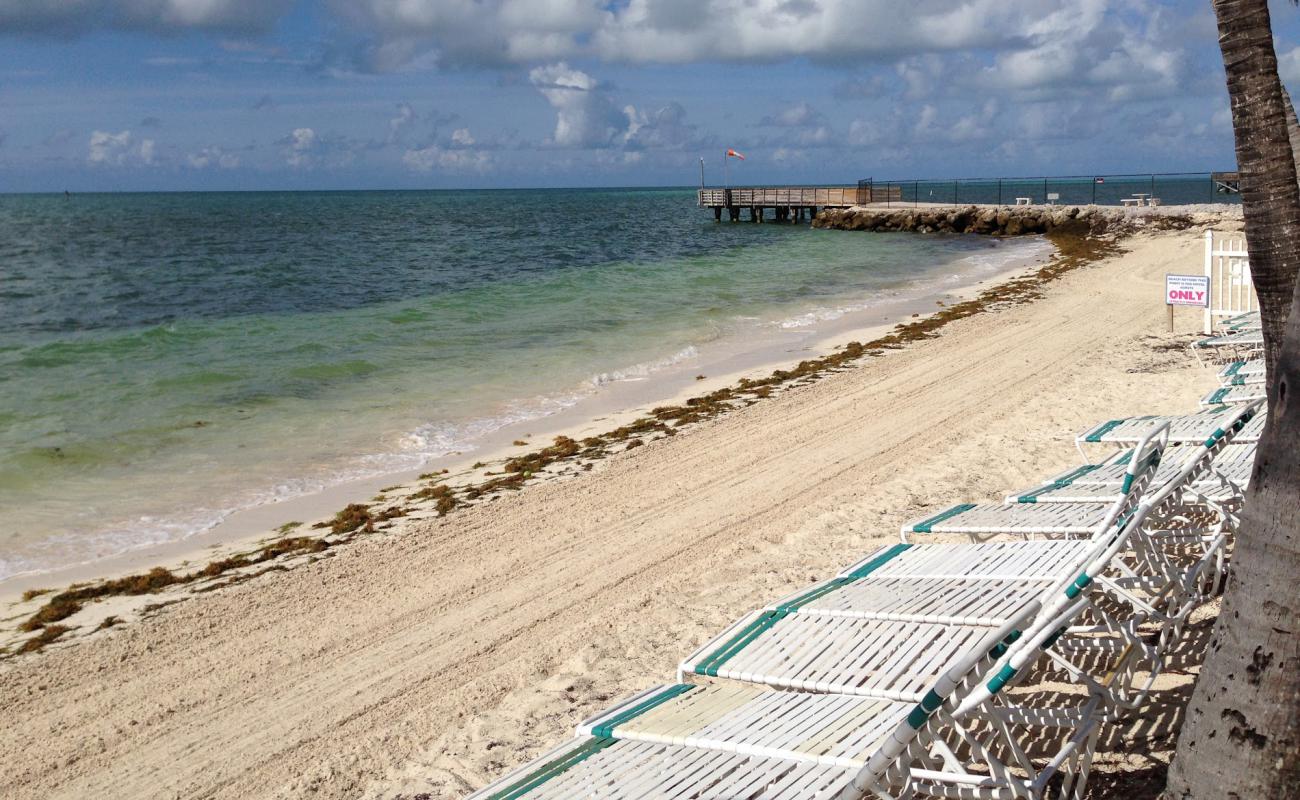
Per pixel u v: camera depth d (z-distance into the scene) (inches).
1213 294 635.5
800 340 642.2
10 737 198.7
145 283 1139.9
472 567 277.6
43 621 253.9
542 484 353.1
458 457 394.6
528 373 548.4
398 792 168.9
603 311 788.6
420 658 223.1
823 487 331.0
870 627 166.9
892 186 2247.8
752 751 132.3
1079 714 135.9
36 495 352.8
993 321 657.6
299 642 235.5
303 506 340.5
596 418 451.5
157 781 180.2
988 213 1764.3
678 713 148.3
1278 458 93.2
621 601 247.1
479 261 1391.5
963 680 118.5
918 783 124.1
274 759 184.7
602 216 3198.8
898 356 556.7
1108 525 169.5
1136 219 1518.2
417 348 627.2
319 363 574.9
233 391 507.5
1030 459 343.9
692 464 367.9
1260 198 159.5
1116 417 388.5
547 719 189.5
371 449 407.5
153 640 240.4
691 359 586.2
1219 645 98.0
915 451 366.3
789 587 246.1
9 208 4399.6
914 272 1082.1
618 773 130.6
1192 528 203.6
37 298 999.6
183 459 394.9
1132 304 693.9
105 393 503.8
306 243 1888.5
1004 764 131.7
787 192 2361.0
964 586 180.5
